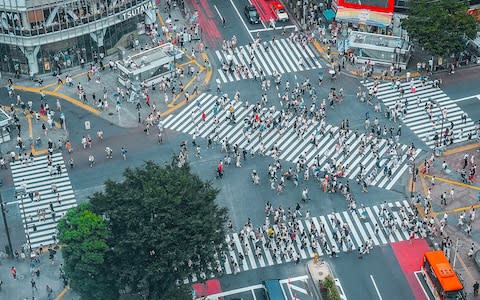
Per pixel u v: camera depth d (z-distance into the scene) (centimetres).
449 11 16012
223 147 14612
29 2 15588
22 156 14525
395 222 13188
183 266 11162
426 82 16088
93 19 16275
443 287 11762
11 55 16262
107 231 11156
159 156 14562
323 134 14962
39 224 13362
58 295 12225
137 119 15362
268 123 15138
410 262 12675
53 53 16300
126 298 11831
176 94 15938
